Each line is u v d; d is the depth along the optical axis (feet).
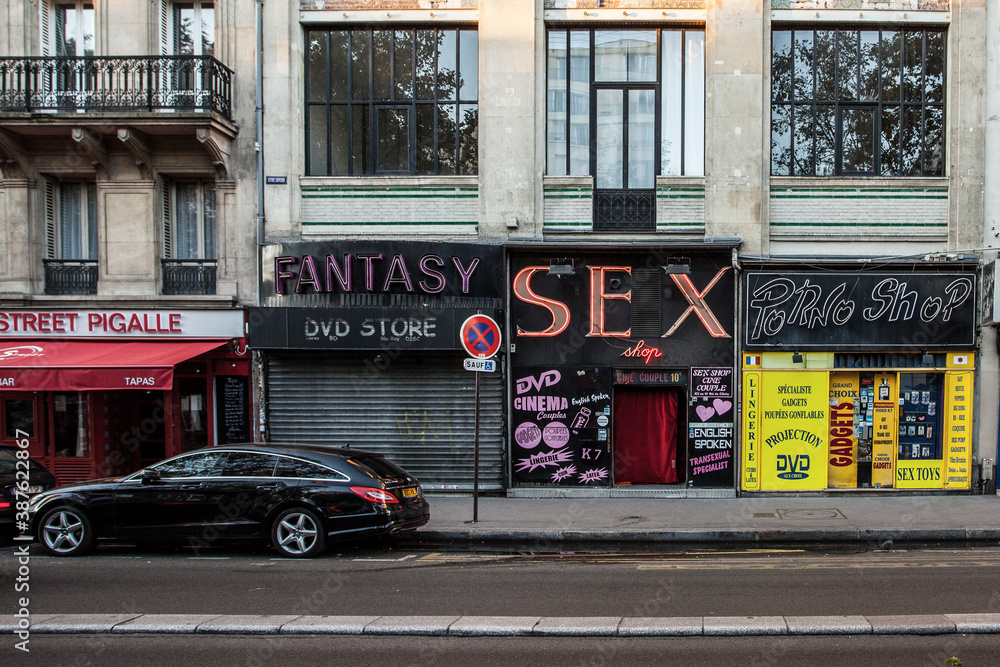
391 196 44.21
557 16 44.04
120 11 44.83
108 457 45.75
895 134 43.62
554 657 17.84
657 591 23.70
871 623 19.81
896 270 41.98
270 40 44.47
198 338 43.75
